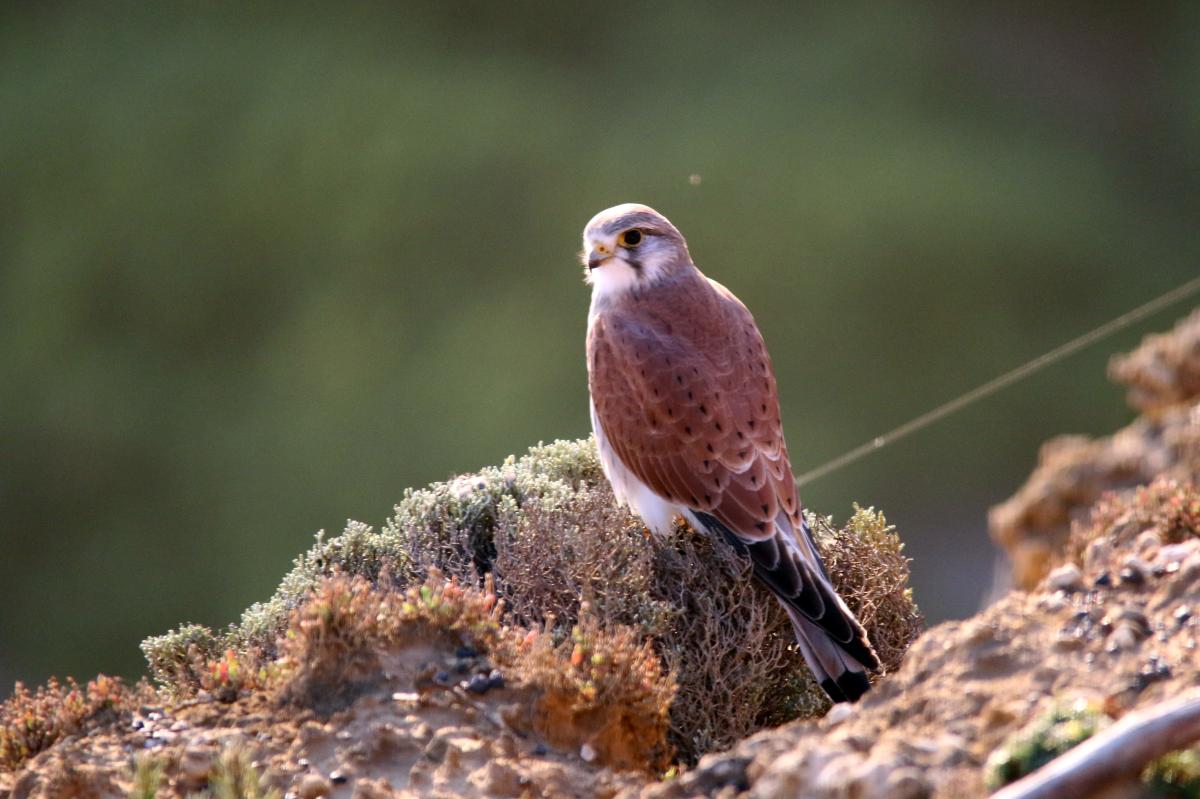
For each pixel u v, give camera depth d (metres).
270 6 25.02
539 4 26.11
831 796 3.23
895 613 5.02
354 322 21.69
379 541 5.09
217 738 3.81
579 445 5.87
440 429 20.20
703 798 3.42
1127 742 3.04
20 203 22.61
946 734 3.45
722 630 4.62
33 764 3.79
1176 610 3.83
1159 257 23.92
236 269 22.14
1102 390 21.70
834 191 22.94
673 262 5.67
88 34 24.84
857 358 21.70
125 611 19.50
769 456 5.35
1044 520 8.13
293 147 22.89
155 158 22.88
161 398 21.22
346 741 3.77
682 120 24.58
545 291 21.91
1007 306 22.41
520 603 4.65
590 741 3.88
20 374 21.44
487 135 23.30
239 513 19.84
